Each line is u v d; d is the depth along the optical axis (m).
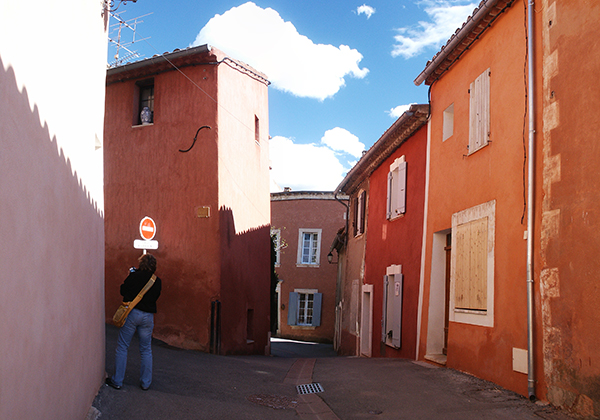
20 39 2.68
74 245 4.24
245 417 5.73
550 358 5.96
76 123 4.39
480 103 8.46
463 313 8.41
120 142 13.00
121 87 13.29
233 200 12.96
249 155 14.55
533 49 6.84
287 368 10.34
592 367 5.24
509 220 7.21
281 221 30.41
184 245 12.01
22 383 2.71
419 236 11.15
